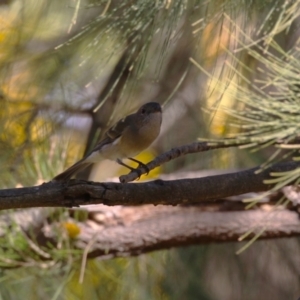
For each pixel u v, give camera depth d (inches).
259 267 350.9
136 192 217.9
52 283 297.9
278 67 191.0
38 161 290.0
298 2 190.4
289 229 300.8
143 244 300.7
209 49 284.4
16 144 314.8
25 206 209.2
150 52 284.7
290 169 231.1
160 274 340.8
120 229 299.6
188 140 358.9
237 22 237.8
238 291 349.1
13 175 296.0
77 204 211.9
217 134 346.6
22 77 348.8
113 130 291.7
